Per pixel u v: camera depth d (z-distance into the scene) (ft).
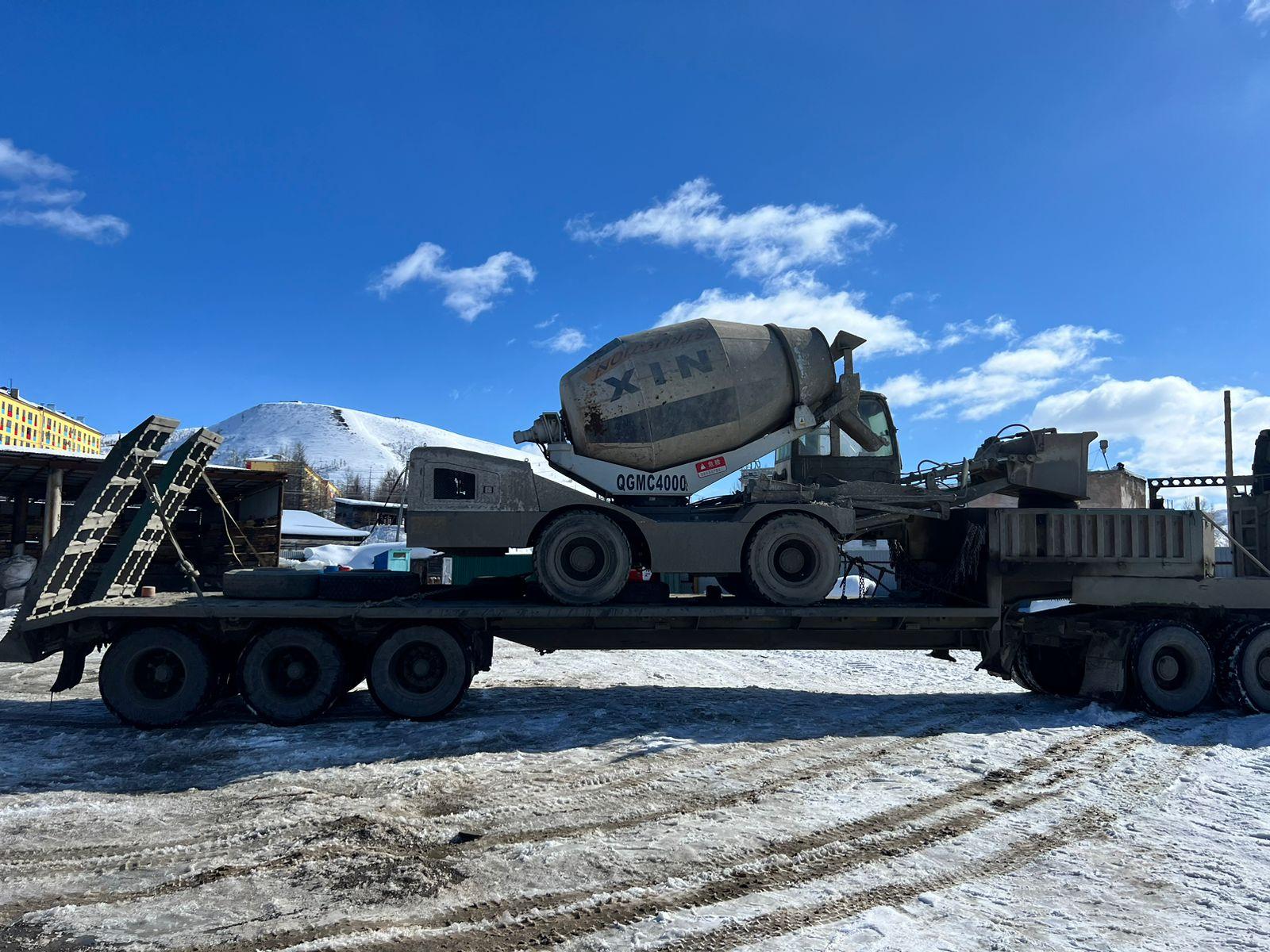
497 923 11.71
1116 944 11.10
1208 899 12.63
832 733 23.90
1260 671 27.61
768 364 28.25
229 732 23.48
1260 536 31.71
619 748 21.99
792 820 16.26
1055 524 28.09
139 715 24.04
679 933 11.39
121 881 13.26
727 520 26.63
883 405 32.09
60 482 63.93
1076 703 29.30
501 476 25.75
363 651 27.07
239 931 11.43
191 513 77.41
